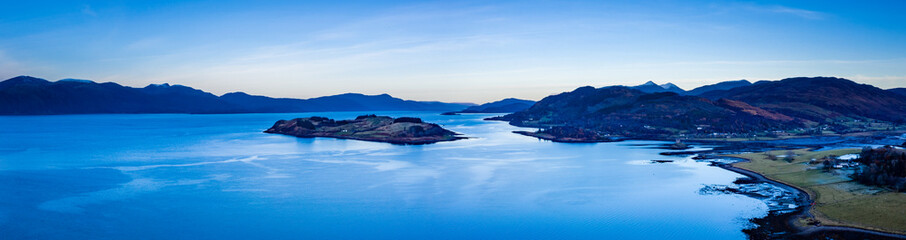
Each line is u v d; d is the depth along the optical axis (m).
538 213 139.38
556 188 172.88
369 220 133.25
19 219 133.00
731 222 127.38
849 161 196.88
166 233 121.94
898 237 109.56
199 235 120.56
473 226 127.94
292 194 163.25
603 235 120.25
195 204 149.38
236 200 154.62
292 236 120.06
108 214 138.25
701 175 198.50
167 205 148.00
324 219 133.88
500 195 161.62
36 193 164.12
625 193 163.50
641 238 117.69
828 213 129.00
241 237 119.31
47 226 127.00
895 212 124.06
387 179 191.88
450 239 118.19
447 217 135.75
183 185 178.38
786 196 153.50
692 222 128.62
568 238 118.25
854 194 146.00
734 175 197.12
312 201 153.50
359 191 168.12
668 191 165.75
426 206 147.38
